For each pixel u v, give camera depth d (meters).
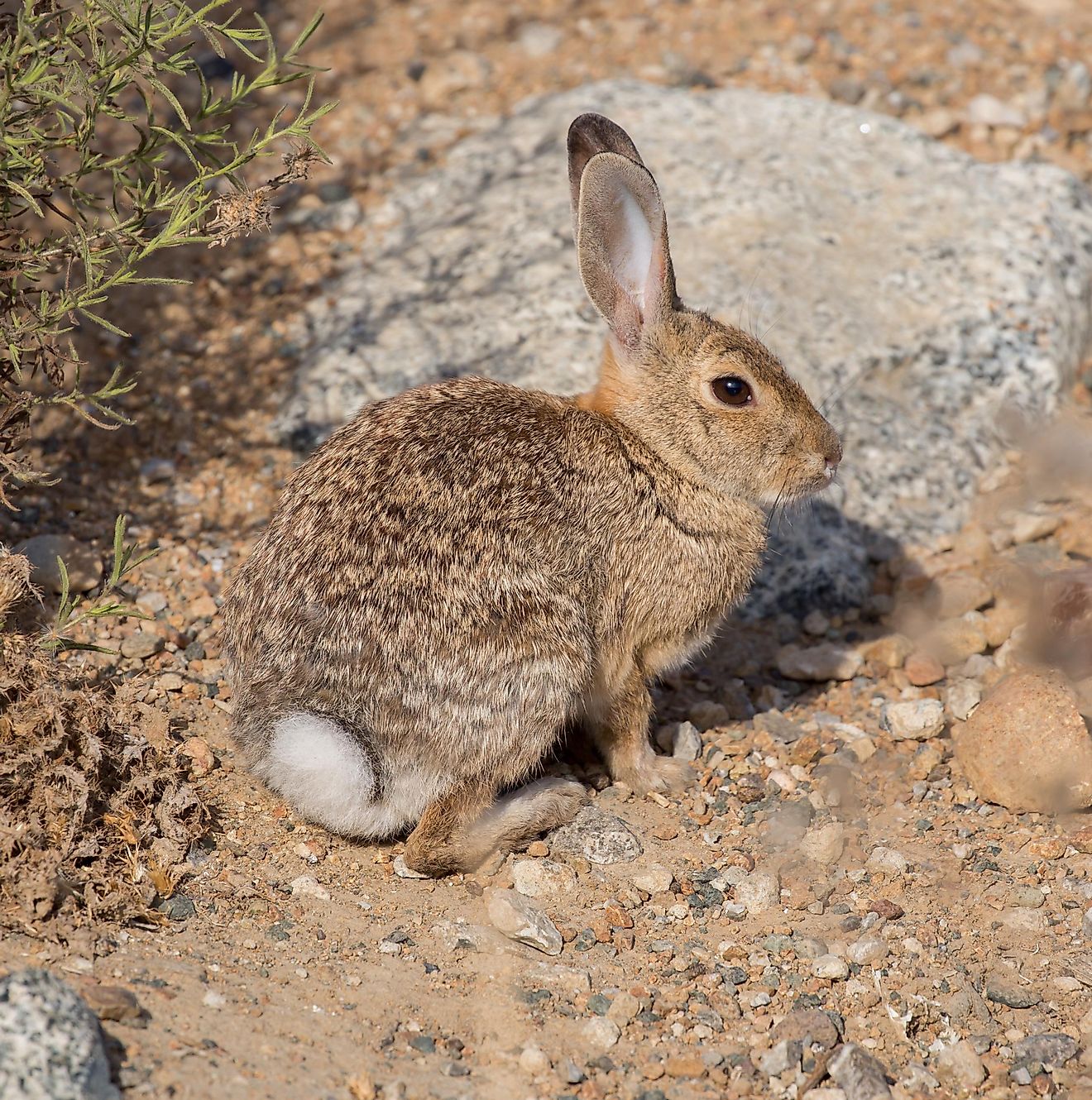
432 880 11.66
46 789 10.75
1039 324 18.70
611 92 21.97
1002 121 22.84
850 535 16.50
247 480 16.44
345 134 22.16
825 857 12.17
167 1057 9.03
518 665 11.58
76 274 17.95
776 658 15.42
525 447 12.48
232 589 12.48
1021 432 17.86
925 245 19.48
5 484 15.00
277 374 17.84
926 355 18.12
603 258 13.05
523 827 12.06
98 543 15.27
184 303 18.75
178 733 12.82
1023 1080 9.91
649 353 13.23
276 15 24.28
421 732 11.38
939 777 13.40
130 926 10.44
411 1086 9.29
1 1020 8.46
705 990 10.59
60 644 12.34
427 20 24.72
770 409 12.98
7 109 12.08
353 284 18.95
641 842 12.33
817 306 18.11
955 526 16.91
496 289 18.36
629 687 13.02
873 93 23.02
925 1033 10.36
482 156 21.22
